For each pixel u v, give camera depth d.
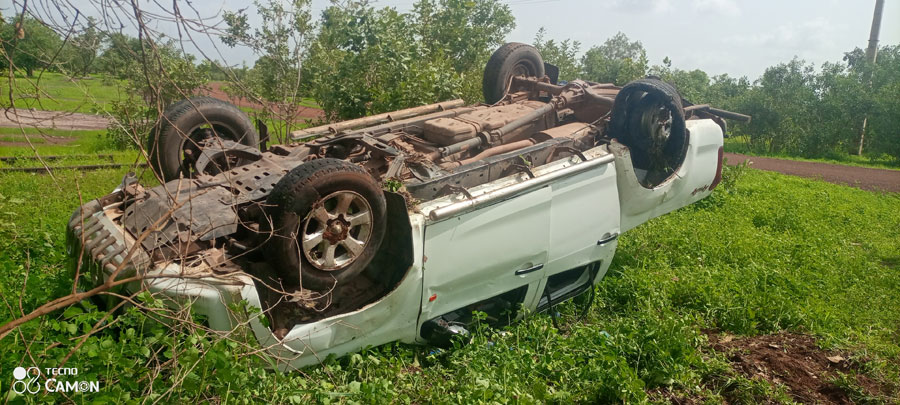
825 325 5.90
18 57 3.05
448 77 10.09
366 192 4.30
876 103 25.36
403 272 4.58
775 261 7.49
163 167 5.52
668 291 6.35
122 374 3.41
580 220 5.71
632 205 6.46
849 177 19.73
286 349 4.16
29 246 6.02
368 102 9.78
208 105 5.74
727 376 4.73
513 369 4.51
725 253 7.75
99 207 4.71
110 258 4.05
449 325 4.93
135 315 3.73
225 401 3.51
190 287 3.83
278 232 4.00
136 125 3.64
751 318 5.80
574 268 5.87
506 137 6.32
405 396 4.13
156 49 2.78
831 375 4.90
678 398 4.55
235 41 3.27
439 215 4.64
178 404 3.52
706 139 7.24
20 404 3.11
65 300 2.79
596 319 5.91
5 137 15.83
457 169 5.15
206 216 4.36
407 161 5.25
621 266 6.92
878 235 10.27
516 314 5.56
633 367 4.79
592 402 4.37
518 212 5.15
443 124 6.02
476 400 3.94
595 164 5.77
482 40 13.09
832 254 8.37
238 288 3.90
